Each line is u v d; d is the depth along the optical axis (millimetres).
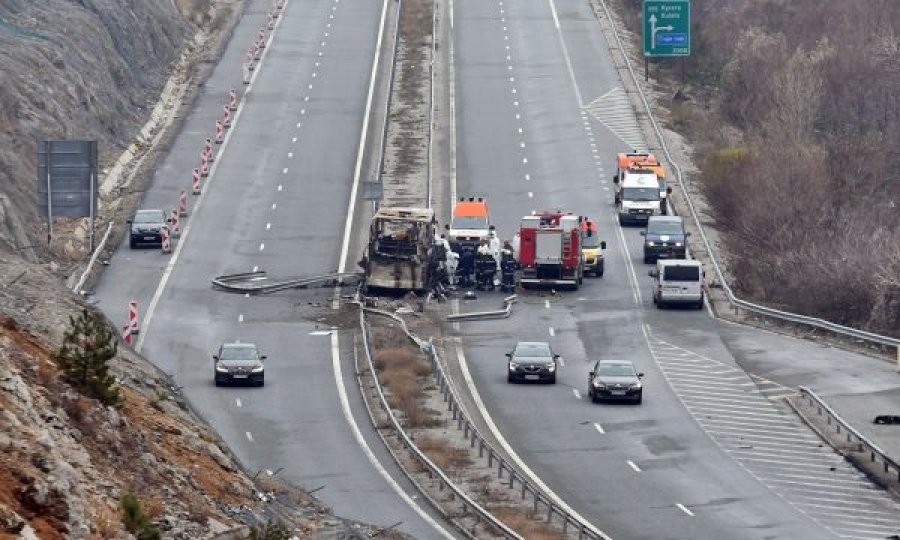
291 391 172500
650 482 143375
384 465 146875
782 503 137375
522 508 133500
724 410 169250
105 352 101562
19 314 127250
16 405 90188
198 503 99688
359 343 192500
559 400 172000
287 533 99125
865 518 133375
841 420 157000
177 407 128125
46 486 81688
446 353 191125
